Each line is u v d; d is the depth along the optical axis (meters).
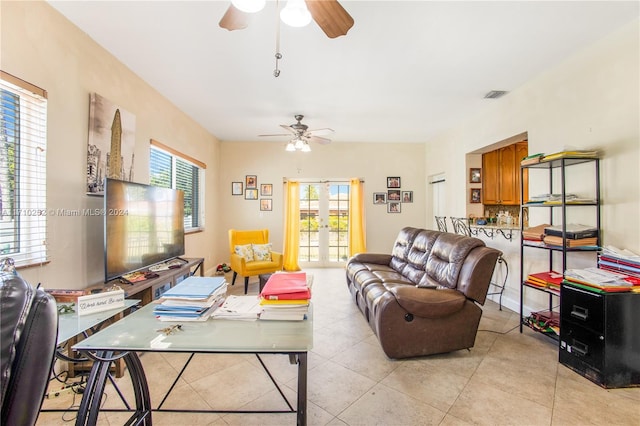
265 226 5.66
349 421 1.57
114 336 1.19
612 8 1.94
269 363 2.19
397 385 1.90
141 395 1.45
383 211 5.79
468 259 2.36
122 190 2.30
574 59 2.54
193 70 2.78
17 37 1.69
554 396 1.77
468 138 4.25
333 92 3.30
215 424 1.55
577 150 2.31
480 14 1.99
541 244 2.54
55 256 1.96
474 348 2.40
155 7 1.92
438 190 5.49
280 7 1.93
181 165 4.11
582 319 1.99
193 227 4.56
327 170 5.73
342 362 2.20
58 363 1.98
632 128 2.10
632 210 2.10
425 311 2.16
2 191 1.67
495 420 1.57
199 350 1.09
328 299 3.77
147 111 3.06
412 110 3.89
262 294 1.38
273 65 2.69
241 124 4.53
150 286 2.34
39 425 1.54
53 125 1.94
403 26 2.12
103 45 2.36
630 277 1.92
